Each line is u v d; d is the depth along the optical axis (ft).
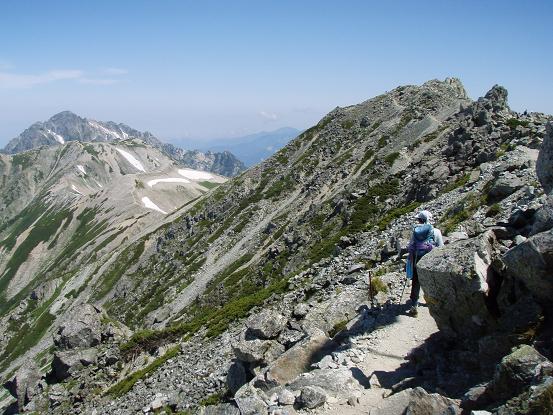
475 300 39.88
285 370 53.67
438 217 106.01
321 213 253.03
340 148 404.57
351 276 87.04
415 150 255.29
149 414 96.02
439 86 412.57
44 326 476.54
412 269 54.90
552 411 25.21
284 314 83.82
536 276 34.78
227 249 355.56
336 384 44.37
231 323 123.85
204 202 489.67
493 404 30.12
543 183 51.13
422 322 54.49
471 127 188.55
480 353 37.45
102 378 142.10
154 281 407.03
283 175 424.46
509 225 54.65
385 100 432.25
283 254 241.14
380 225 130.31
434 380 40.45
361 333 56.54
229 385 72.33
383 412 36.78
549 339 32.99
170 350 129.18
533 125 154.51
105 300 456.45
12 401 177.78
